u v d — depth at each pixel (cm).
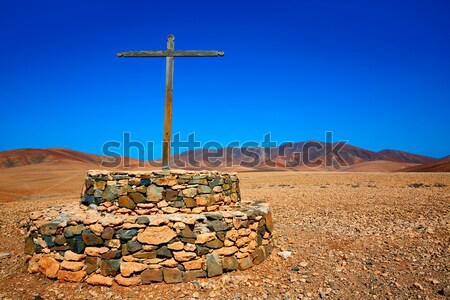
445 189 2039
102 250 784
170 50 1037
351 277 799
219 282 782
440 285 727
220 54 1034
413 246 946
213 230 825
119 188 920
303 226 1213
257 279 807
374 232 1085
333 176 3544
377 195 1809
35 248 852
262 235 945
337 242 1023
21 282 805
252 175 4606
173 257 793
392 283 752
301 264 877
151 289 757
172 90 1027
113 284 773
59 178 4216
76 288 768
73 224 811
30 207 1912
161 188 912
